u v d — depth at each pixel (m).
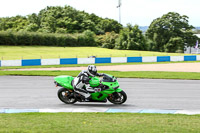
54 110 9.99
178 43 86.06
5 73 23.27
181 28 91.88
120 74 23.20
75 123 7.52
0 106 10.68
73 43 92.56
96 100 10.68
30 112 9.40
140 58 41.75
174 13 91.12
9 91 14.19
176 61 42.47
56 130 6.71
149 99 12.34
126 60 41.25
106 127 7.07
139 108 10.52
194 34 96.12
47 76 21.80
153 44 88.81
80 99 10.75
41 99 12.07
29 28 107.56
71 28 112.56
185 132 6.67
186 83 18.00
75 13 123.56
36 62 37.06
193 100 12.27
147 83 17.81
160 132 6.63
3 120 7.89
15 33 85.69
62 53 64.88
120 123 7.57
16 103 11.24
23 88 15.23
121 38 87.56
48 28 109.88
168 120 8.08
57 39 89.81
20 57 52.69
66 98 11.06
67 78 11.00
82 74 10.48
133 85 16.81
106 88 10.55
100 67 32.75
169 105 11.16
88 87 10.51
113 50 79.31
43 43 88.56
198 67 31.94
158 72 25.08
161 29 89.50
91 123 7.53
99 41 96.31
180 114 9.27
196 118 8.53
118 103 11.03
